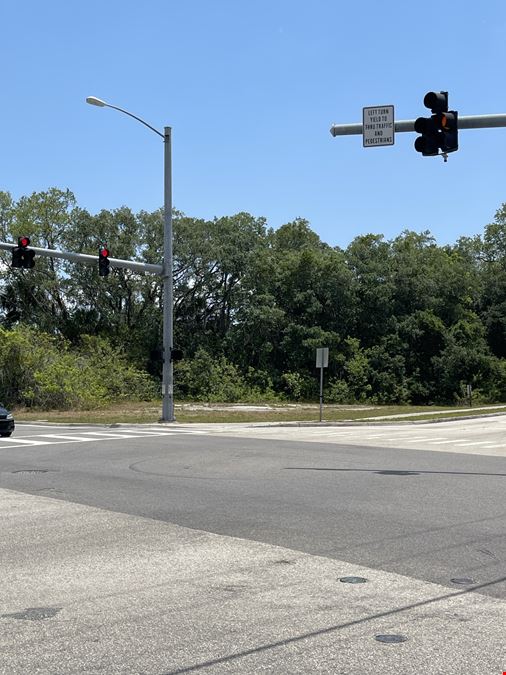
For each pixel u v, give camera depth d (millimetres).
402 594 6504
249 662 5012
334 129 14828
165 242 32500
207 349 68562
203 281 69625
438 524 9539
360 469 15469
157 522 9758
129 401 53250
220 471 15125
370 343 70562
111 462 16766
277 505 11016
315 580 6969
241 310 68812
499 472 14953
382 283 70188
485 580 6926
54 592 6652
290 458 17672
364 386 66375
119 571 7340
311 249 70562
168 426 30562
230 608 6160
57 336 64062
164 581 6984
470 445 21781
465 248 86125
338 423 32938
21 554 8039
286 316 68750
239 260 69750
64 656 5145
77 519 9984
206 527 9430
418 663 4973
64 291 66812
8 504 11172
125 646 5320
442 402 68750
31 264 26766
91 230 66062
